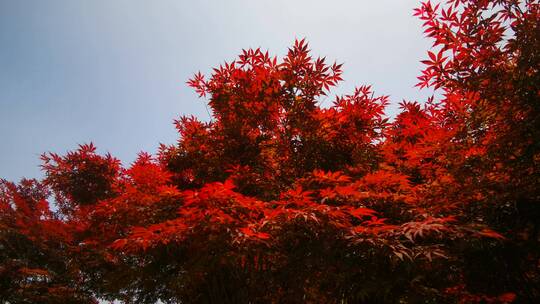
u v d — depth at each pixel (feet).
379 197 19.45
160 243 17.03
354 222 19.97
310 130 26.68
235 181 24.16
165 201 21.58
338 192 17.79
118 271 21.95
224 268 19.45
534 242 20.84
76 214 36.50
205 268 16.66
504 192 20.36
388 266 15.75
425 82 21.94
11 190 42.47
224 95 27.89
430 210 20.35
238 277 19.03
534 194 19.75
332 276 16.89
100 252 29.86
